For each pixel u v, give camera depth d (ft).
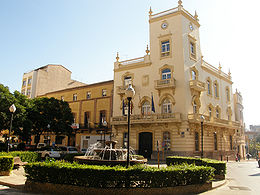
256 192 34.76
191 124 87.15
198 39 107.34
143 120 92.27
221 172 45.62
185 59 93.56
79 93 131.44
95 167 28.81
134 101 101.60
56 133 111.96
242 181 46.88
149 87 98.53
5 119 80.12
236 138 131.54
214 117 101.40
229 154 117.29
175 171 30.32
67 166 29.25
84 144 120.26
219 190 35.53
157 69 97.91
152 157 89.61
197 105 96.37
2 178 38.34
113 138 103.60
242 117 159.94
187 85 91.45
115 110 107.24
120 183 27.78
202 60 107.24
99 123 116.26
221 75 124.67
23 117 86.17
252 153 242.99
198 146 90.68
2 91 82.53
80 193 27.61
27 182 30.89
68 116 111.75
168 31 98.43
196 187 32.35
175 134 86.79
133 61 107.55
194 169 32.53
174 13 98.17
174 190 29.63
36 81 158.20
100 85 122.01
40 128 104.01
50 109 106.93
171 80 90.02
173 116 86.84
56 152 87.15
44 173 29.81
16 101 85.30
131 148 95.35
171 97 91.15
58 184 28.78
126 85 106.83
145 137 95.09
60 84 170.60
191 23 103.09
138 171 28.45
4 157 41.70
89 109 123.44
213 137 102.58
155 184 28.68
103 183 27.55
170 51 95.91
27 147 120.98
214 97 113.60
